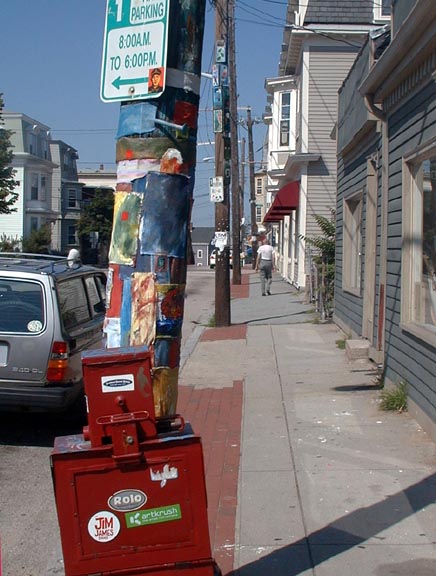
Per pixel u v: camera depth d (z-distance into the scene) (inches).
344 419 330.6
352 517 219.6
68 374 310.0
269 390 402.0
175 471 151.4
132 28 167.0
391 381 371.2
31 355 305.9
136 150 167.0
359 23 925.8
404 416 329.1
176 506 151.9
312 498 236.5
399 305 353.4
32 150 2187.5
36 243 1945.1
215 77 665.0
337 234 652.7
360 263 527.5
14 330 307.6
